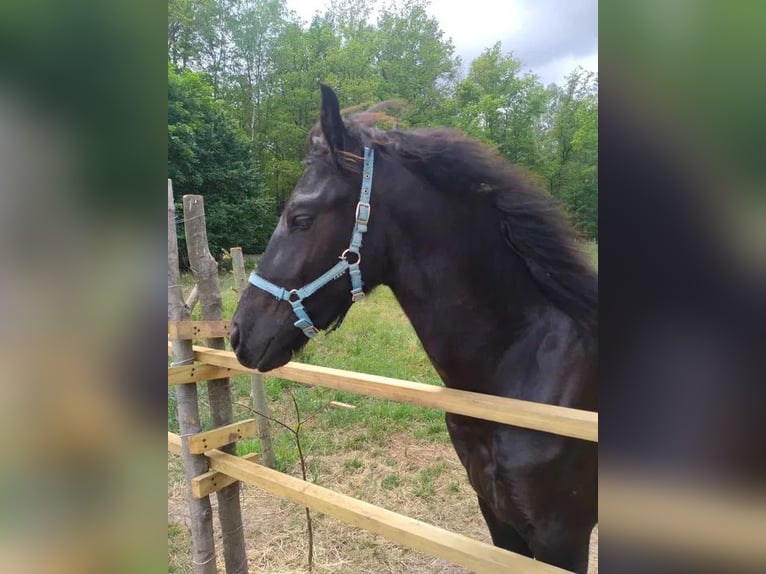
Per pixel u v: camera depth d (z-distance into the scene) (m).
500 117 25.62
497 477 1.40
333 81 26.50
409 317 1.47
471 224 1.38
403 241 1.39
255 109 28.33
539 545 1.43
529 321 1.42
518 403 1.18
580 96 24.80
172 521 3.03
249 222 21.23
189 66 29.20
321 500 1.54
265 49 29.30
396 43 27.69
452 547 1.25
